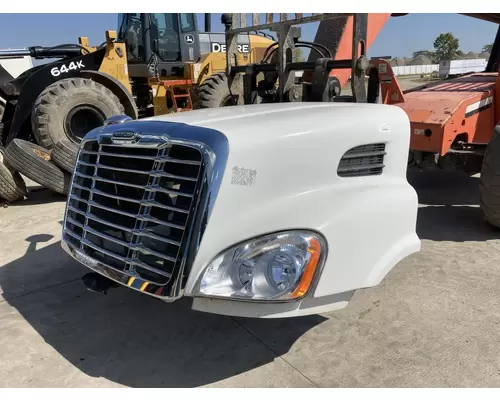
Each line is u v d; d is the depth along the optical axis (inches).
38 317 127.7
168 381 100.8
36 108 248.5
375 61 148.2
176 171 90.4
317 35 197.5
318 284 90.7
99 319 126.0
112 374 103.6
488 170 161.0
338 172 100.7
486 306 127.0
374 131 106.6
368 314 124.3
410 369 102.7
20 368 105.9
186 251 85.9
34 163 229.0
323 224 92.3
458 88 209.6
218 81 370.6
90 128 267.7
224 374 102.7
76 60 287.0
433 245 167.9
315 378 100.7
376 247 99.7
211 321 123.5
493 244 168.1
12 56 305.3
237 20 180.2
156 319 125.1
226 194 86.0
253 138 89.4
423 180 255.1
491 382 98.1
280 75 159.8
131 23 382.9
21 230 198.5
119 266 98.1
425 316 122.8
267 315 89.0
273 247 88.7
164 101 376.8
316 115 105.7
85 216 108.8
